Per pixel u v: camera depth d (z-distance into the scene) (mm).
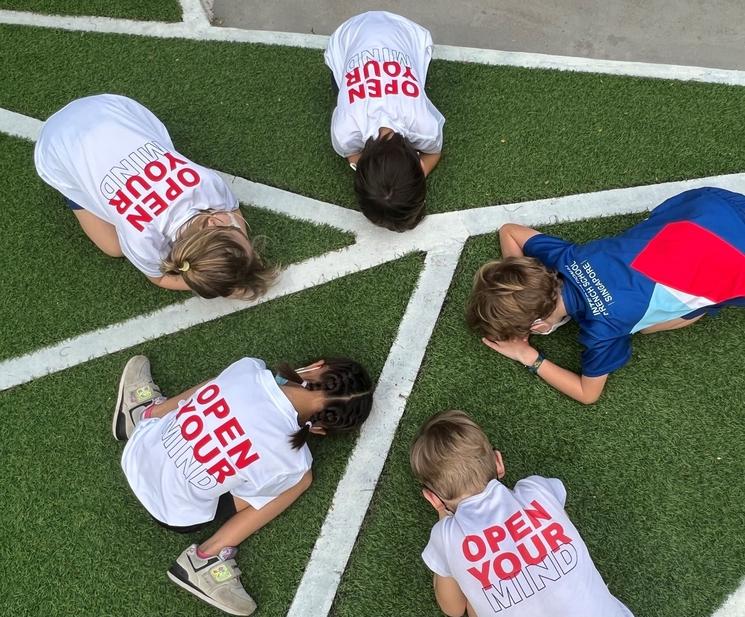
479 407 2957
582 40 3521
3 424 3043
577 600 2225
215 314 3143
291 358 3078
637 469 2859
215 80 3498
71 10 3684
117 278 3207
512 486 2867
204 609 2807
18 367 3104
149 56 3566
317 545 2830
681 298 2586
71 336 3145
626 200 3186
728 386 2932
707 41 3488
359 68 2943
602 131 3301
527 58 3457
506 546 2279
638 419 2912
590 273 2658
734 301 2668
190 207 2764
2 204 3338
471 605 2408
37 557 2885
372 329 3068
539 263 2674
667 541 2777
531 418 2938
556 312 2740
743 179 3203
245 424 2479
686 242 2600
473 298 2734
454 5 3635
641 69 3412
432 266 3129
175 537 2885
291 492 2768
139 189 2727
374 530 2834
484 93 3395
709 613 2686
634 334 3020
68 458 2994
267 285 2977
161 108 3461
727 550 2752
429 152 3137
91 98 2928
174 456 2523
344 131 2945
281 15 3664
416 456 2543
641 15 3553
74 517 2924
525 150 3285
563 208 3186
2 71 3578
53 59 3588
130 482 2643
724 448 2863
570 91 3377
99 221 3076
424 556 2500
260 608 2787
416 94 2939
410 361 3018
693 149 3256
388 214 2762
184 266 2590
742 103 3324
